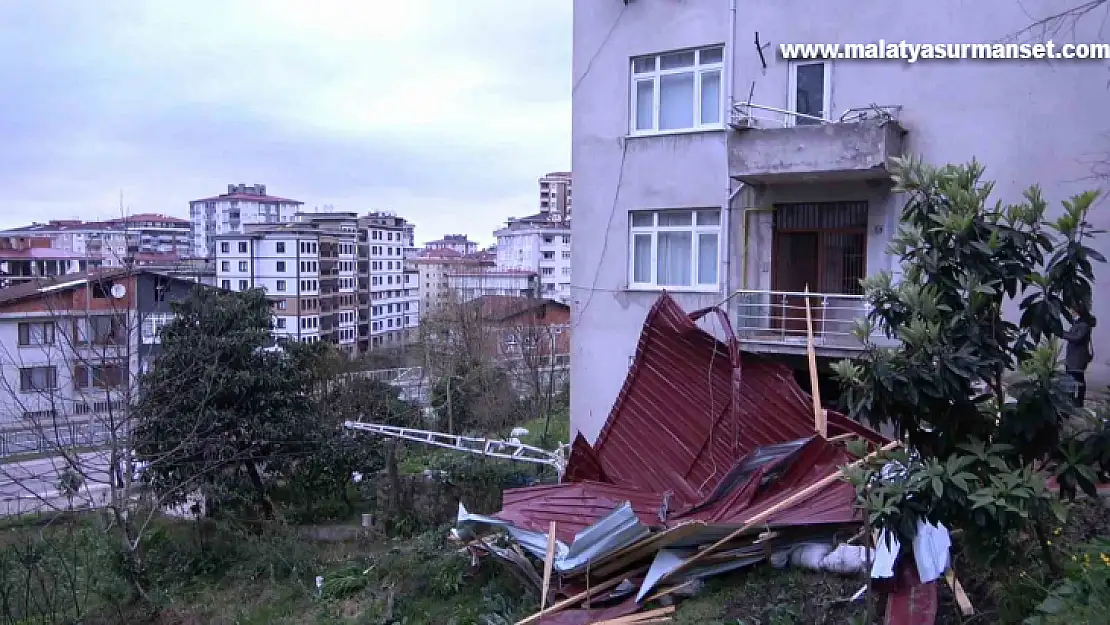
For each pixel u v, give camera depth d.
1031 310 4.75
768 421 9.73
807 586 7.07
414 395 29.98
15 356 24.88
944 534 6.32
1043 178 10.07
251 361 16.98
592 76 13.16
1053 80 9.97
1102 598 4.62
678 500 9.83
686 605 7.43
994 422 4.79
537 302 39.81
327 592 12.12
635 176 12.82
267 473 17.58
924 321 4.84
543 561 9.46
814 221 11.61
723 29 11.94
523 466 15.68
